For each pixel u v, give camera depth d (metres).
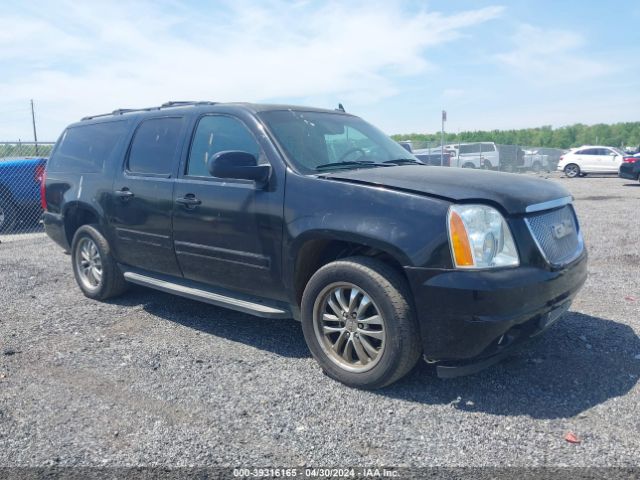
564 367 3.78
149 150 4.98
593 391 3.42
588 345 4.16
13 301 5.74
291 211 3.73
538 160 34.56
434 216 3.22
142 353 4.20
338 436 2.95
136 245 5.03
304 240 3.66
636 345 4.15
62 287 6.34
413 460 2.71
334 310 3.62
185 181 4.48
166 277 4.95
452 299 3.12
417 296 3.23
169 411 3.26
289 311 3.99
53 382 3.69
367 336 3.51
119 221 5.15
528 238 3.29
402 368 3.35
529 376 3.65
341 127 4.71
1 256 8.40
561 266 3.44
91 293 5.70
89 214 5.77
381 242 3.31
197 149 4.53
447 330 3.18
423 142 29.02
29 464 2.72
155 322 4.96
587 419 3.08
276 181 3.87
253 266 4.02
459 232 3.15
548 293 3.31
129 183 5.00
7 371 3.89
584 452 2.75
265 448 2.84
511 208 3.27
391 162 4.54
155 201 4.71
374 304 3.38
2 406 3.35
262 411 3.24
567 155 29.03
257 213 3.92
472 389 3.48
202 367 3.91
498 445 2.84
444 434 2.95
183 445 2.88
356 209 3.46
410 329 3.28
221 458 2.75
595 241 8.68
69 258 8.15
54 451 2.84
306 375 3.76
